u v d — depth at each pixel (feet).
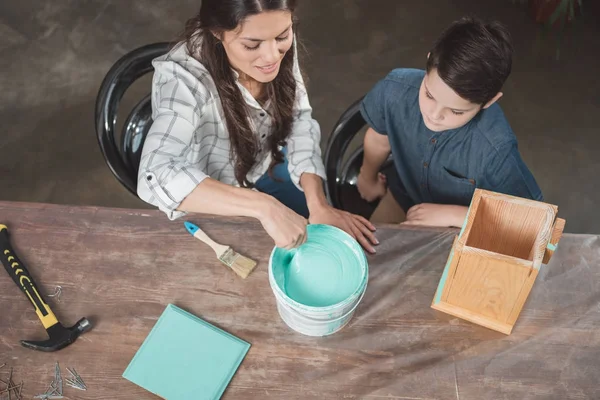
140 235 3.67
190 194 3.25
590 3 9.37
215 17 3.15
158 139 3.49
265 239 3.65
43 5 9.45
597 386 3.05
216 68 3.72
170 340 3.22
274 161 4.84
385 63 8.69
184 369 3.12
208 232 3.67
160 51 4.51
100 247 3.61
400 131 4.53
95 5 9.46
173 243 3.63
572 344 3.20
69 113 8.09
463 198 4.65
